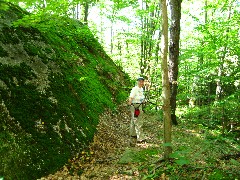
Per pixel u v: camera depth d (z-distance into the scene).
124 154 6.00
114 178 4.84
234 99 9.81
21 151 4.52
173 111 9.49
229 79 9.81
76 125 6.25
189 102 17.41
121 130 8.14
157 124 9.34
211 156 5.95
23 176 4.26
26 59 6.30
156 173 4.81
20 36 6.66
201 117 11.65
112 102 10.05
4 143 4.33
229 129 10.13
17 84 5.52
